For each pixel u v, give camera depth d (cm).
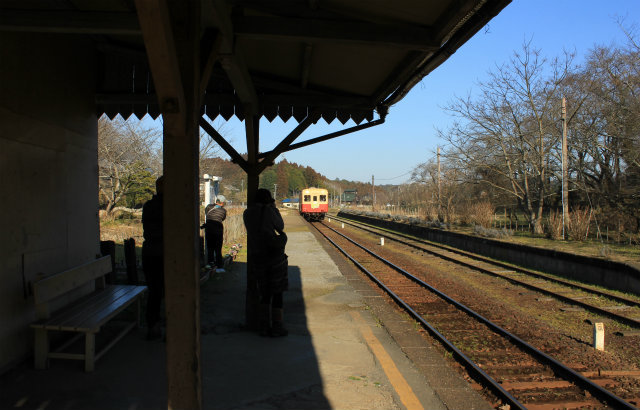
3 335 361
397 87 534
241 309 641
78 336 439
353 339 525
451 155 2333
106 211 2045
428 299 830
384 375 412
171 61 204
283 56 473
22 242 385
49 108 432
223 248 1397
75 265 487
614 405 393
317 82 560
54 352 392
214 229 935
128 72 556
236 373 399
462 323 666
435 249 1770
